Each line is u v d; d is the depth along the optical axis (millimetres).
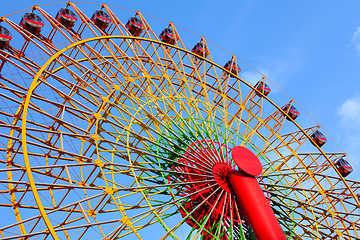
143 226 32188
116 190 30922
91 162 32625
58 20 40375
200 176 36688
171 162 35062
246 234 36312
